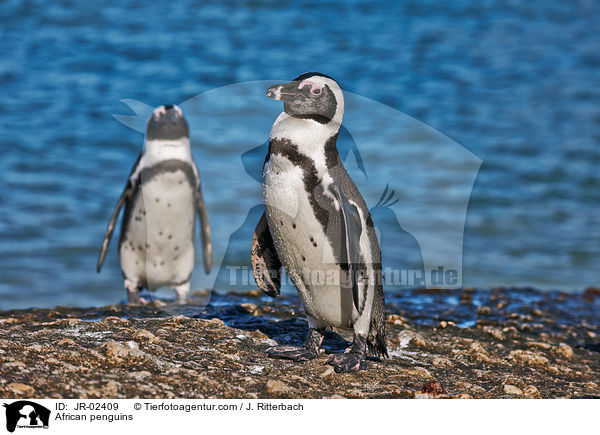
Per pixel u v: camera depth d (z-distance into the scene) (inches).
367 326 314.3
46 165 990.4
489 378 331.6
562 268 746.2
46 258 662.5
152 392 261.4
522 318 485.1
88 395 252.2
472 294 559.8
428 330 419.5
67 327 336.8
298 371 304.7
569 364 382.0
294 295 506.3
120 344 295.1
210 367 295.6
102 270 645.3
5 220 760.3
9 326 339.3
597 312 539.5
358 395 283.9
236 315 415.2
